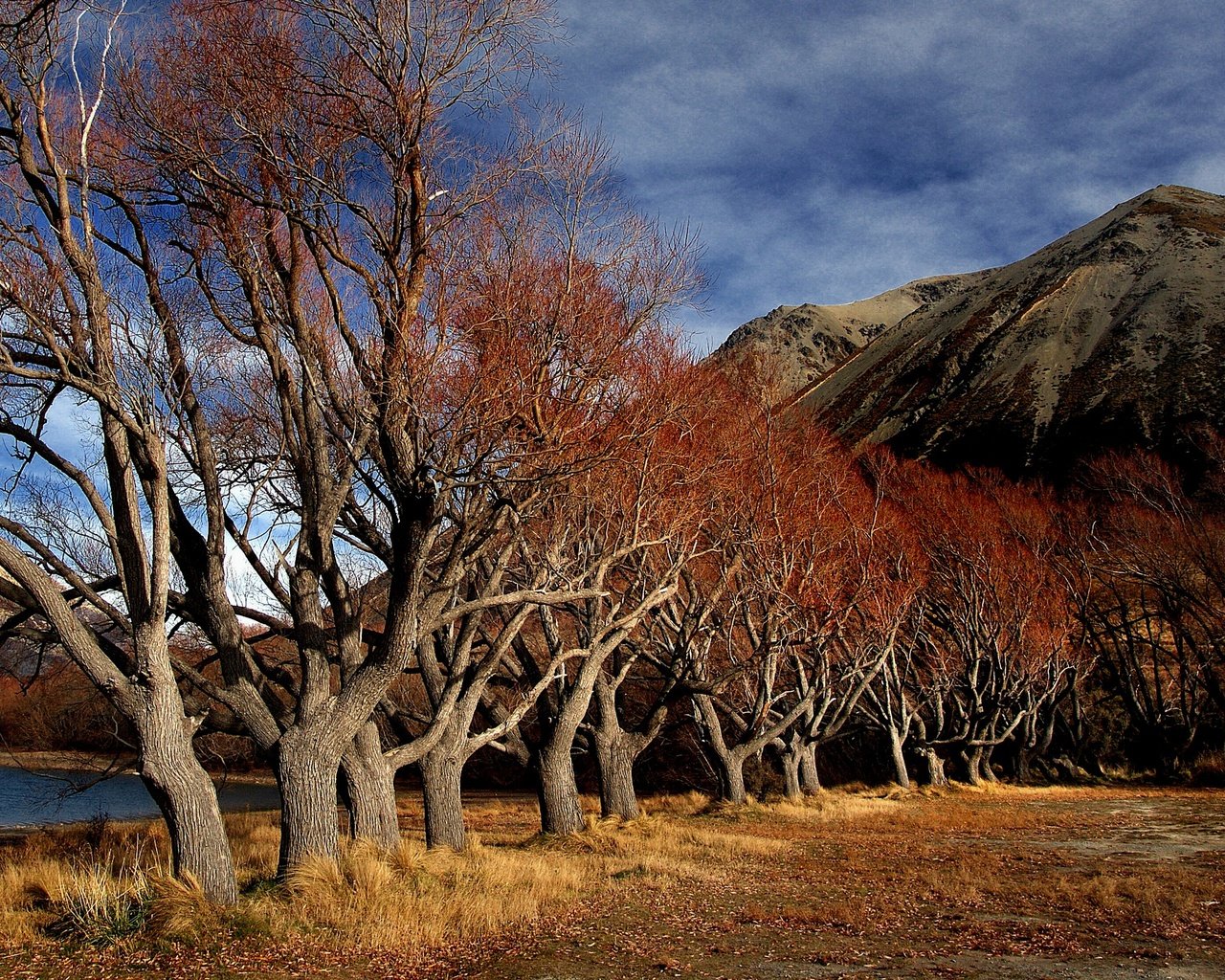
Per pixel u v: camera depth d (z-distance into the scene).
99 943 8.51
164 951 8.30
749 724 26.53
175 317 11.05
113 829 19.89
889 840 19.39
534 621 28.25
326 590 11.91
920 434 93.50
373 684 10.87
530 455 11.59
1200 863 15.16
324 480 11.55
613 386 13.73
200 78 10.69
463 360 11.70
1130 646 44.09
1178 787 37.41
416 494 10.42
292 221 11.03
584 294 12.55
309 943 8.83
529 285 12.02
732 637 27.98
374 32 10.55
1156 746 42.53
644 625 23.11
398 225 11.06
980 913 11.27
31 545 9.70
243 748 29.91
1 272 9.51
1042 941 9.60
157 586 9.15
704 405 18.59
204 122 10.80
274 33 10.67
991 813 25.25
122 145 10.99
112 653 10.11
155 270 11.16
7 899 10.35
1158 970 8.27
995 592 38.38
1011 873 14.41
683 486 17.94
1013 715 41.31
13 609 12.12
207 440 11.34
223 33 10.64
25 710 38.34
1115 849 17.58
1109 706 47.06
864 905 11.81
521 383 11.48
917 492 42.88
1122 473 50.84
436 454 11.45
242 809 33.91
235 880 9.91
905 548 35.41
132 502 9.59
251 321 11.90
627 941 9.71
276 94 10.73
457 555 11.98
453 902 10.59
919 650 40.78
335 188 11.27
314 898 9.67
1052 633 39.31
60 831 20.17
